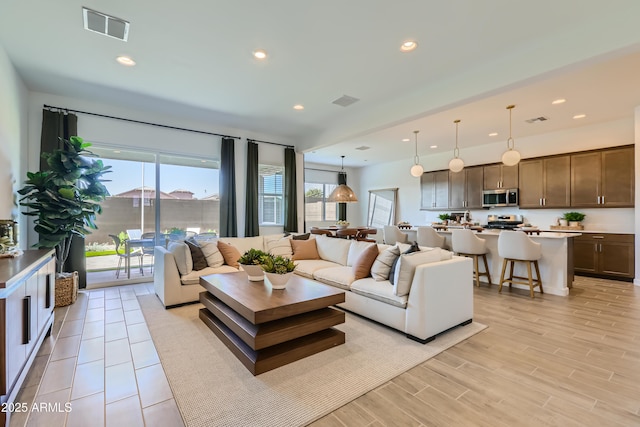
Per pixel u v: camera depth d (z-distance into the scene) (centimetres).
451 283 292
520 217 655
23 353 188
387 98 416
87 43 283
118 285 464
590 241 541
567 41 260
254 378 210
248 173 577
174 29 260
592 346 261
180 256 378
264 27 256
